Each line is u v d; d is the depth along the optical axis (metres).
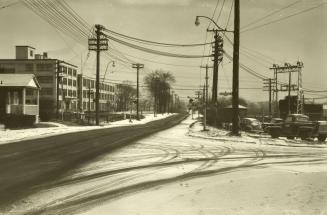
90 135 32.38
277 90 82.31
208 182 12.56
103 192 10.97
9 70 82.00
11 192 10.73
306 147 25.45
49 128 42.97
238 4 31.81
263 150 22.69
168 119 91.00
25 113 50.19
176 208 9.30
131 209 9.20
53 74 119.94
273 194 10.77
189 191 11.20
